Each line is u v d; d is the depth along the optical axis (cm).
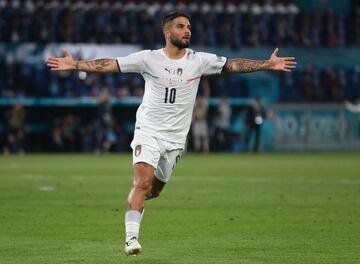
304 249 2630
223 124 9875
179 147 2511
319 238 2859
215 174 6022
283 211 3641
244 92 10481
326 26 11456
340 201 4066
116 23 10544
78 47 10112
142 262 2392
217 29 10944
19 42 10044
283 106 9831
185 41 2458
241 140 10144
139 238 2858
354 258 2469
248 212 3603
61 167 6738
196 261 2409
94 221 3297
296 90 10769
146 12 10744
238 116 10262
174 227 3128
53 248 2647
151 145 2448
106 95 9262
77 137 9612
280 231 3027
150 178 2419
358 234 2952
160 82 2469
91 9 10519
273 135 9856
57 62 2414
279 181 5350
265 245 2708
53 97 9775
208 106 10306
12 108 9406
